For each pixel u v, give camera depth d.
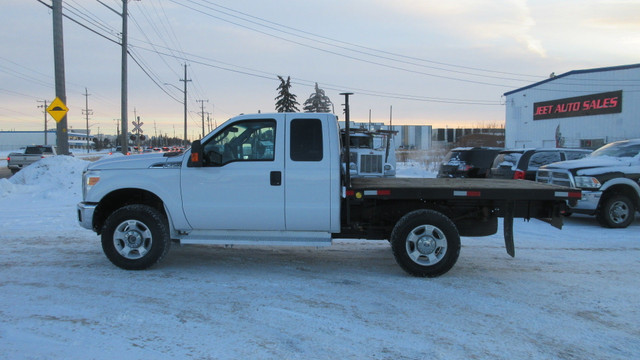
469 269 6.08
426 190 5.55
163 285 5.23
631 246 7.58
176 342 3.73
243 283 5.36
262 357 3.49
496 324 4.20
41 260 6.27
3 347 3.60
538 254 6.98
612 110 35.56
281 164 5.62
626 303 4.80
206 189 5.70
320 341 3.79
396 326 4.12
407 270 5.60
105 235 5.74
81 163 16.27
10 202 12.16
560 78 40.16
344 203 5.82
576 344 3.81
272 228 5.74
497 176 12.55
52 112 16.92
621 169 9.18
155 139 141.62
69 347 3.62
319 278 5.60
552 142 41.38
